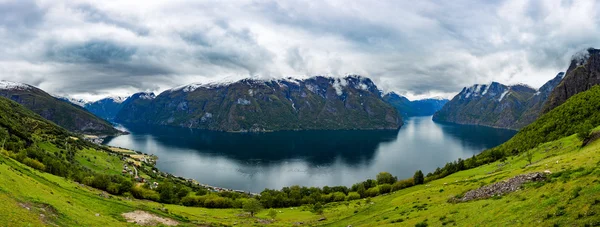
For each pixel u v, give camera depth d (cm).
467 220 4556
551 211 3431
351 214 9056
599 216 2886
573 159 6631
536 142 18088
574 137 12256
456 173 14812
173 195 14462
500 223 3869
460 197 6191
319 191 17950
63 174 14625
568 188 3750
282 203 14975
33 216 4381
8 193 4891
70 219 5028
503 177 7194
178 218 8212
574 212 3177
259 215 11694
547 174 5184
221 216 11175
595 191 3303
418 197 8006
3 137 18550
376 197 13488
